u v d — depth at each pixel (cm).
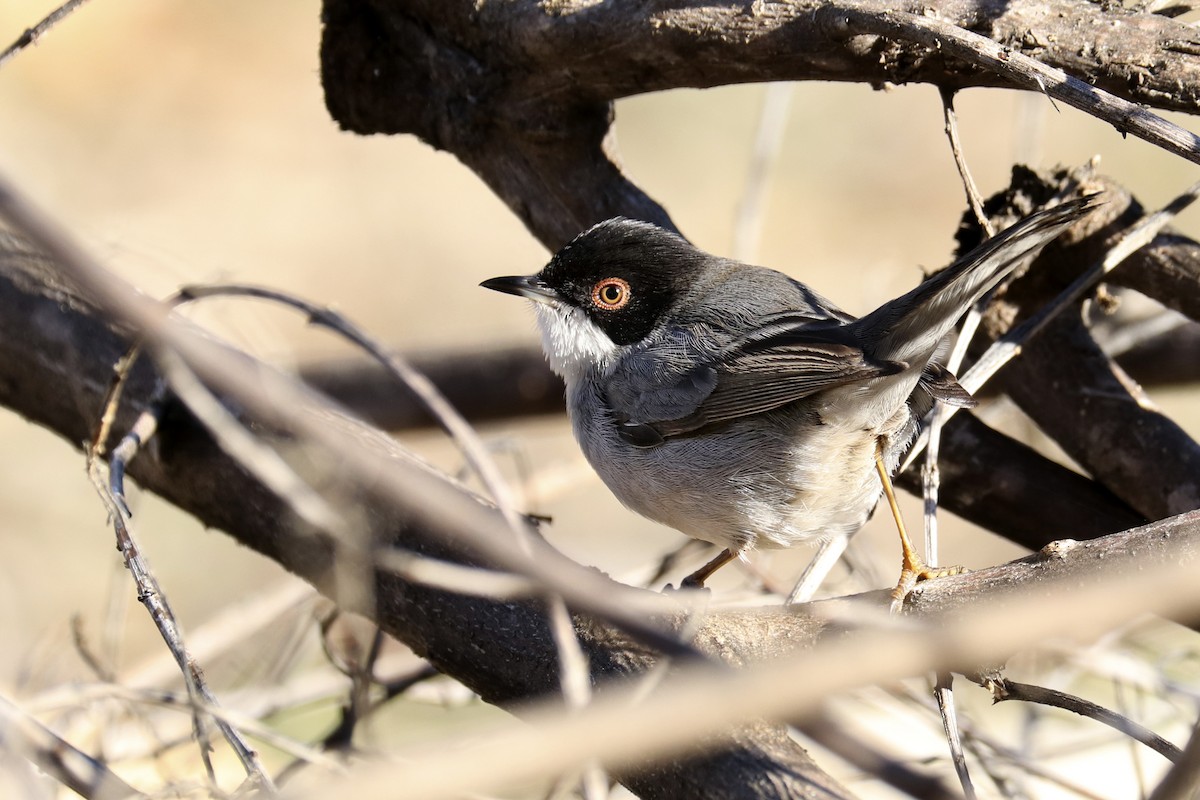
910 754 905
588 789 621
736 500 919
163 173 2259
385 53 1007
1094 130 2103
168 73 2480
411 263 2162
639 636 421
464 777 372
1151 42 746
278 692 1027
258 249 2131
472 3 940
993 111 2367
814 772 632
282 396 695
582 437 1025
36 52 2431
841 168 2306
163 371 838
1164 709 1062
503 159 1018
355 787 386
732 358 930
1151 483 889
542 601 764
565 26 891
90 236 1152
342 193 2291
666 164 2316
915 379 832
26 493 1614
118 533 783
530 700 750
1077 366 927
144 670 1014
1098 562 647
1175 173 2047
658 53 863
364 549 797
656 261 1005
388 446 855
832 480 890
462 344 1400
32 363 1009
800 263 2114
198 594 1576
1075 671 947
